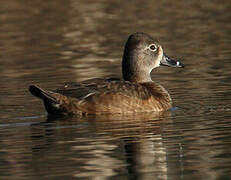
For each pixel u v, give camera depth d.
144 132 17.61
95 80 20.03
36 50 31.17
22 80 24.72
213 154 15.64
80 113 19.45
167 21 37.56
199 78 24.20
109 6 43.22
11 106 20.81
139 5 43.59
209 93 21.83
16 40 33.84
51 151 16.14
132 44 21.33
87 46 31.61
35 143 16.77
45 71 26.28
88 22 37.94
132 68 21.31
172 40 32.44
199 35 33.47
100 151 16.08
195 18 38.34
